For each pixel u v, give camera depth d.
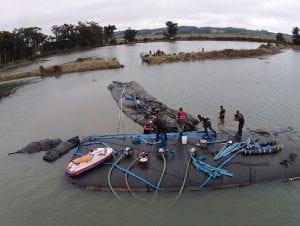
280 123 41.31
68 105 54.66
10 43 136.00
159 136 32.25
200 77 72.38
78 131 41.28
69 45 177.62
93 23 194.12
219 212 24.16
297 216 23.58
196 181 26.81
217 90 59.62
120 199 25.81
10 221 24.11
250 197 25.67
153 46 159.75
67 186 27.81
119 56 122.38
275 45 138.88
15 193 27.42
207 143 30.81
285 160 28.56
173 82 68.06
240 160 28.48
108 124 43.03
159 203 25.25
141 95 55.09
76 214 24.52
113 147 31.52
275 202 25.06
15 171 31.08
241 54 106.31
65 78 81.81
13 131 43.09
